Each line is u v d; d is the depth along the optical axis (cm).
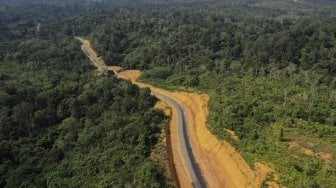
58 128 9744
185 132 9550
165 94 12631
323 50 13300
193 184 7488
